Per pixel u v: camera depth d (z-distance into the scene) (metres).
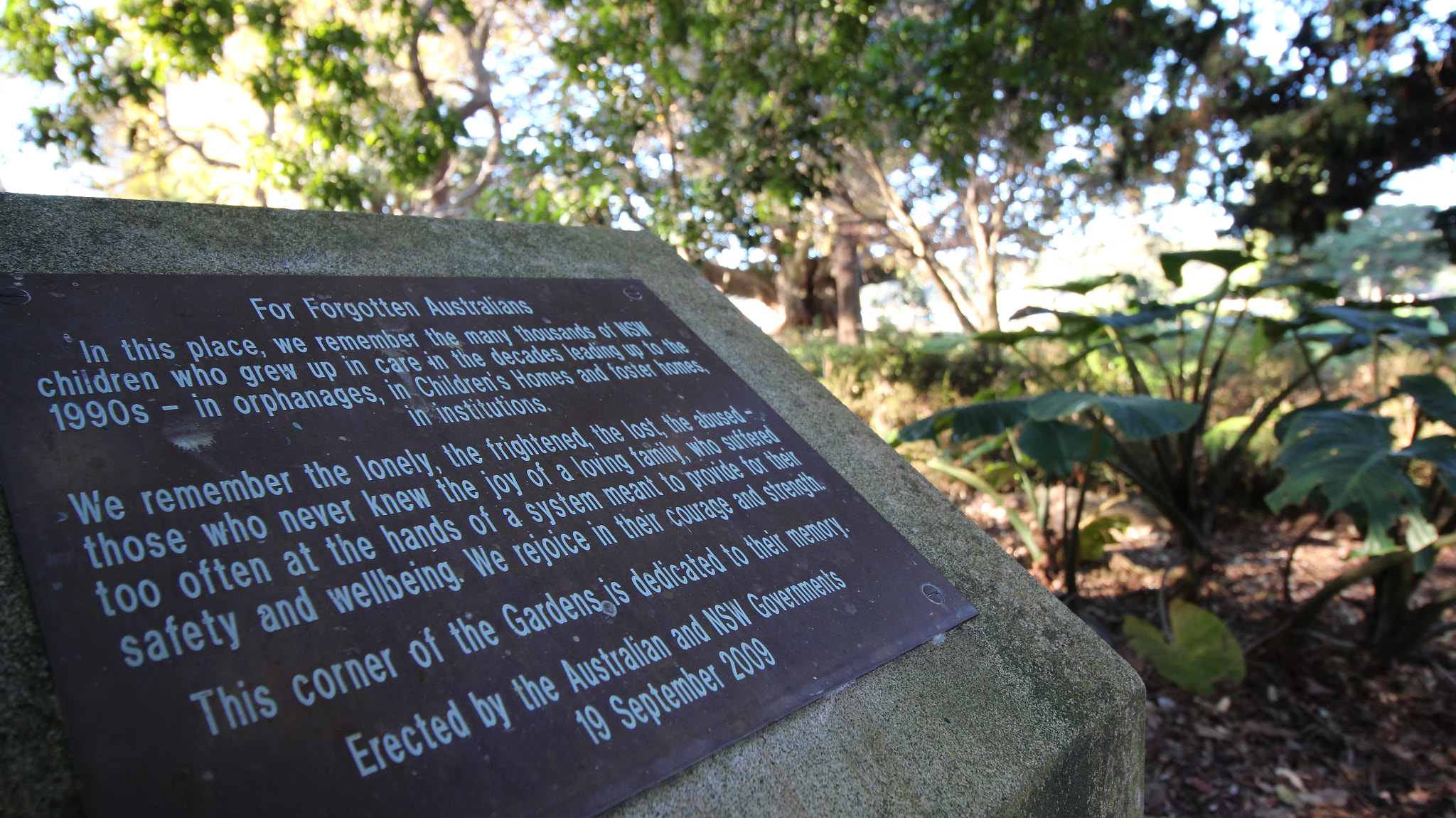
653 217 7.94
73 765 1.16
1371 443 4.09
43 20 6.85
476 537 1.63
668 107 8.69
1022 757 1.81
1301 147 11.37
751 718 1.60
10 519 1.35
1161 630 4.99
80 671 1.23
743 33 8.67
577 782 1.38
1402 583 4.48
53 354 1.58
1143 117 12.98
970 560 2.26
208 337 1.75
